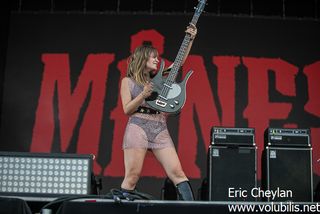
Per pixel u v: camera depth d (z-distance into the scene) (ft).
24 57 21.90
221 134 17.11
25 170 16.42
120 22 22.16
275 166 16.99
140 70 16.80
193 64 21.75
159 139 16.35
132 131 16.25
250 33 22.06
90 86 21.66
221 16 22.17
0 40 21.49
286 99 21.50
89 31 22.09
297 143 17.15
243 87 21.59
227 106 21.43
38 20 22.18
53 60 21.89
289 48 21.94
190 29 17.17
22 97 21.58
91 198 14.33
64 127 21.34
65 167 16.46
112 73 21.77
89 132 21.27
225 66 21.76
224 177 16.87
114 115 21.40
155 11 22.22
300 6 22.25
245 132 17.15
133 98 16.70
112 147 21.12
